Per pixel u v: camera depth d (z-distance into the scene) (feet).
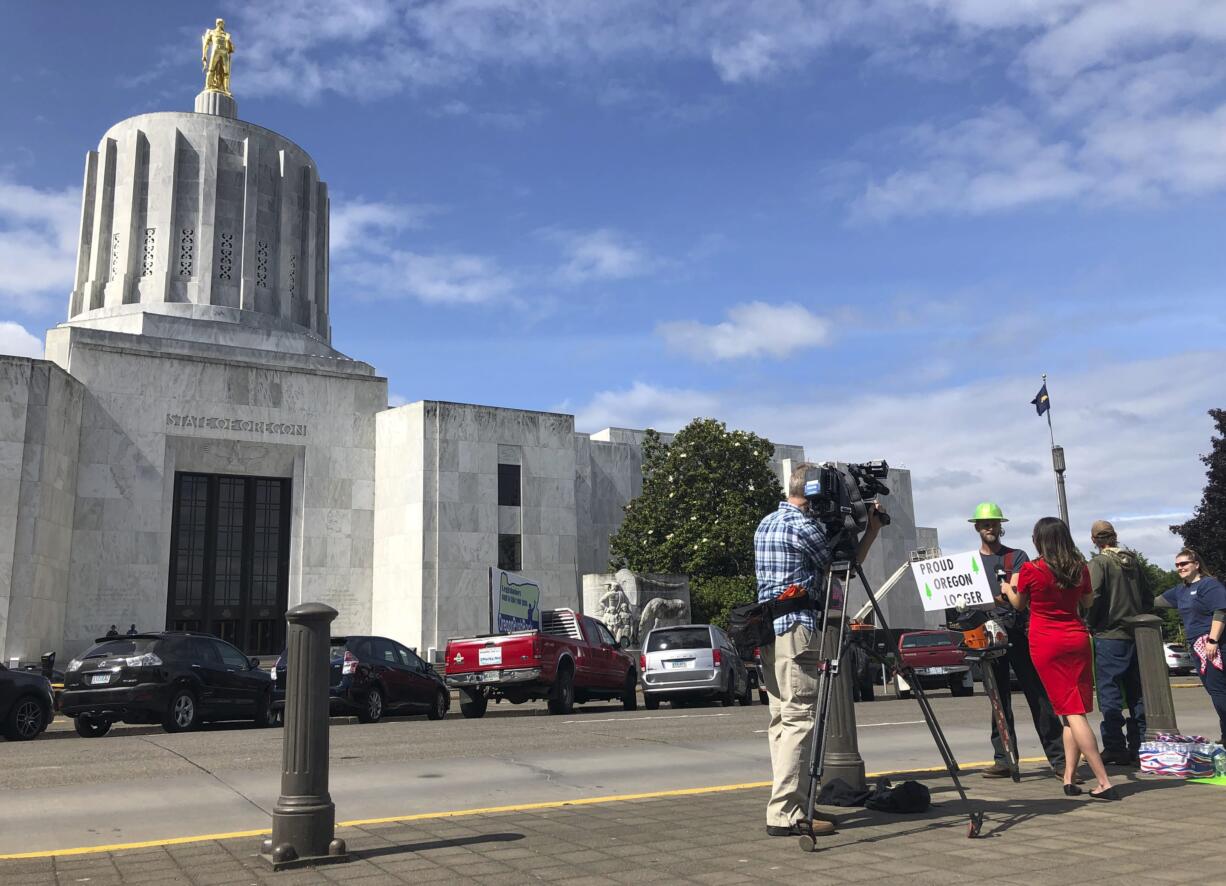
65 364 123.65
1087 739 22.71
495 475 136.36
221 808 26.02
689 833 19.52
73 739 52.85
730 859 16.96
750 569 141.18
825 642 18.52
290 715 18.40
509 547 136.77
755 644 19.45
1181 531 147.23
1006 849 17.02
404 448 134.92
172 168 144.87
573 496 142.61
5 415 107.55
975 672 26.55
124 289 140.36
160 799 27.66
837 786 22.30
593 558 165.78
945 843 17.71
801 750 19.02
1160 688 29.37
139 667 55.42
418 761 35.78
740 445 147.54
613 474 171.83
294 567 131.95
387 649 66.80
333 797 27.55
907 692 87.86
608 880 15.70
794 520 19.48
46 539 110.42
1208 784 24.66
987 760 32.96
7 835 22.76
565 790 28.19
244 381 131.85
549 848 18.45
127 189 143.95
